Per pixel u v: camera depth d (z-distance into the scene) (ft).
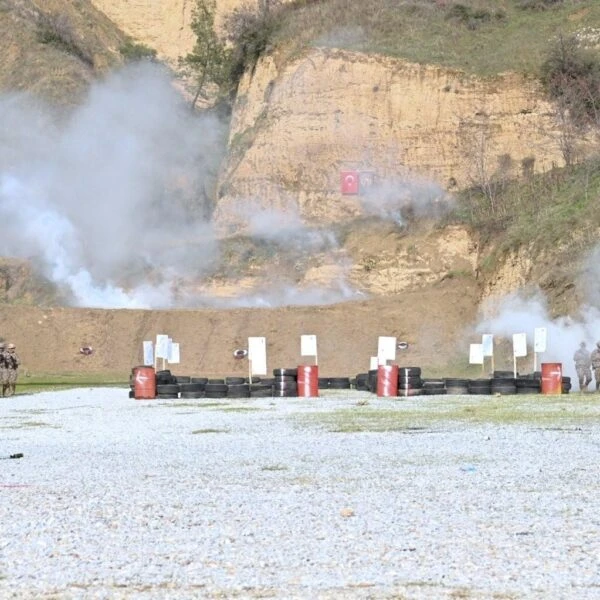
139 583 168.14
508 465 282.97
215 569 176.04
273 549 188.85
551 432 362.33
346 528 204.74
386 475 269.23
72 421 444.55
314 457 306.55
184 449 331.98
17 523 213.05
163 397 590.96
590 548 186.09
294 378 601.62
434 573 171.32
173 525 210.18
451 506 225.35
